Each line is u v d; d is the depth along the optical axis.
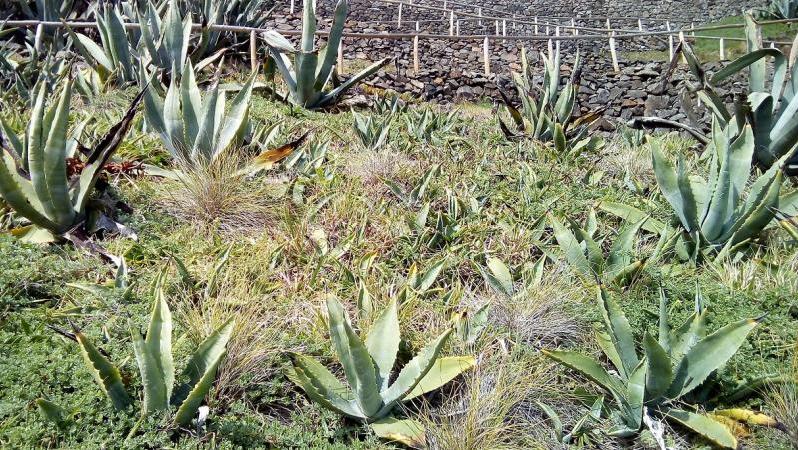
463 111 7.85
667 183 4.39
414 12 13.51
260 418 2.89
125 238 3.80
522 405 3.11
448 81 8.84
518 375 3.14
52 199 3.60
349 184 4.79
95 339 3.00
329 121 6.23
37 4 7.98
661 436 2.87
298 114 6.31
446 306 3.63
